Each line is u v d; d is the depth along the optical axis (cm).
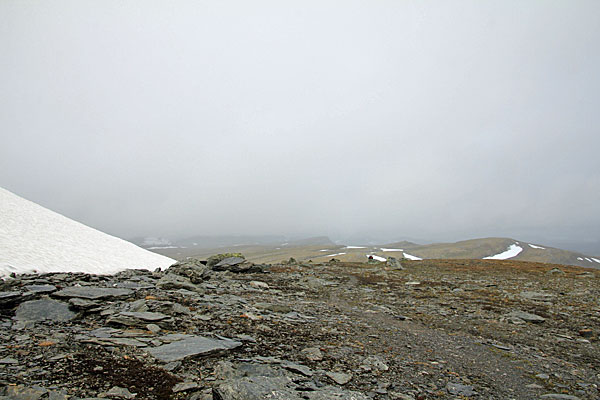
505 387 884
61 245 3167
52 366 695
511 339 1448
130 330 1012
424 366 1001
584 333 1542
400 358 1056
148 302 1341
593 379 991
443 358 1108
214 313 1338
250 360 872
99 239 4462
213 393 618
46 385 607
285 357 938
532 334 1538
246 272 3544
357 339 1237
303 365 888
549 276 4000
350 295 2566
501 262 6259
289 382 731
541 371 1045
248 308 1525
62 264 2453
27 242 2775
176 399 625
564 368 1082
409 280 3550
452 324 1706
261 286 2545
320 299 2294
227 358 869
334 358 977
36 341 834
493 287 3048
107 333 955
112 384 648
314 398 652
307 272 3909
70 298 1245
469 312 1992
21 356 729
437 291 2809
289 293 2403
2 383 584
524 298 2466
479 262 6216
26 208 4384
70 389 605
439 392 809
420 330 1538
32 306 1105
